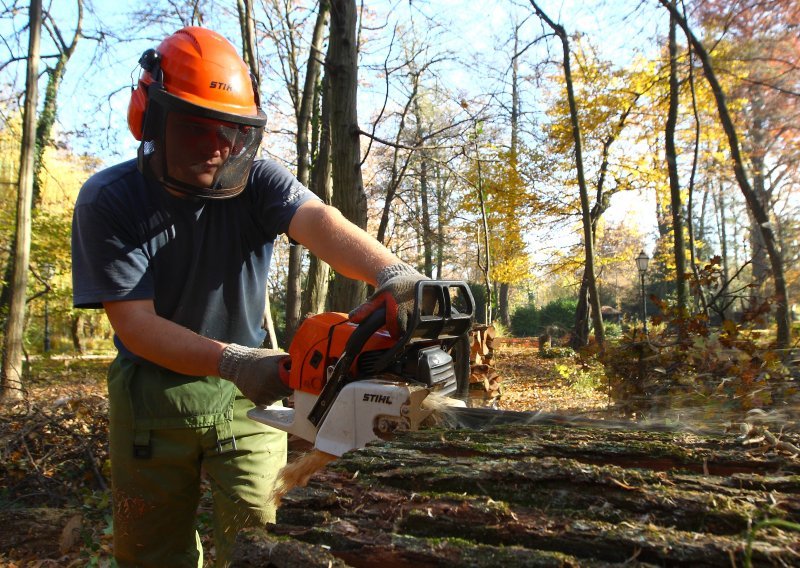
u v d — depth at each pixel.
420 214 19.45
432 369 1.70
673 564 1.03
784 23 9.80
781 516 1.09
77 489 4.52
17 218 10.14
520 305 36.38
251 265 2.32
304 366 1.81
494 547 1.09
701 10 10.09
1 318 13.48
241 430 2.31
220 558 2.31
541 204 18.97
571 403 7.45
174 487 2.28
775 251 8.34
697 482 1.22
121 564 2.33
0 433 4.77
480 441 1.50
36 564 3.53
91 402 5.01
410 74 13.73
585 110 16.52
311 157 14.84
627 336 3.68
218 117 1.92
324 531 1.18
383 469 1.39
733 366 3.04
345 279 7.77
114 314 1.98
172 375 2.23
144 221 2.05
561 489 1.23
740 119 11.38
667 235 19.41
